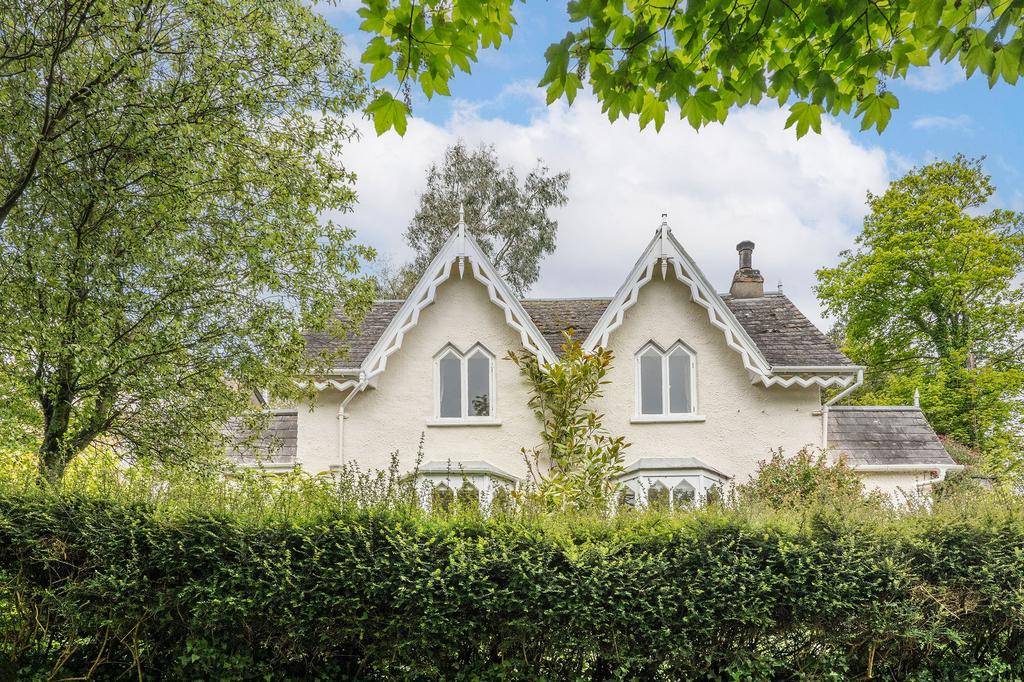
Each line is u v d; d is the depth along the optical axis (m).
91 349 10.48
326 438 14.92
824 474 13.43
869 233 33.84
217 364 12.20
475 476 14.34
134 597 7.67
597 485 13.78
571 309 17.97
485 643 7.69
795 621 7.61
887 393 32.56
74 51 11.01
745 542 7.82
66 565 7.95
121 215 11.74
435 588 7.58
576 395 14.92
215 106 12.20
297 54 12.62
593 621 7.47
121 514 7.93
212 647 7.66
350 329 14.88
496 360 15.23
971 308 31.91
